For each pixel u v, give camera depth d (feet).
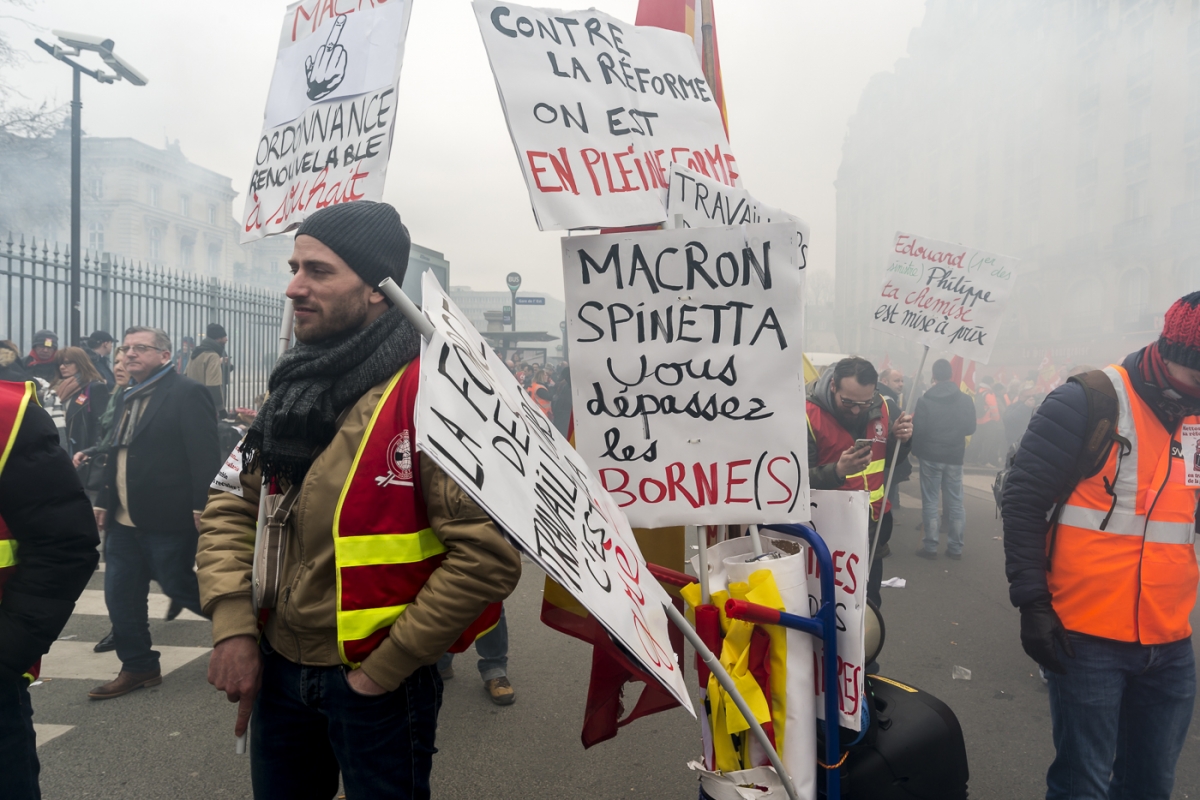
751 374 6.29
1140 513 6.98
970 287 15.56
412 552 5.31
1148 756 7.41
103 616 16.80
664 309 6.36
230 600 5.61
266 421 5.51
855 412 12.35
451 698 12.67
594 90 7.33
